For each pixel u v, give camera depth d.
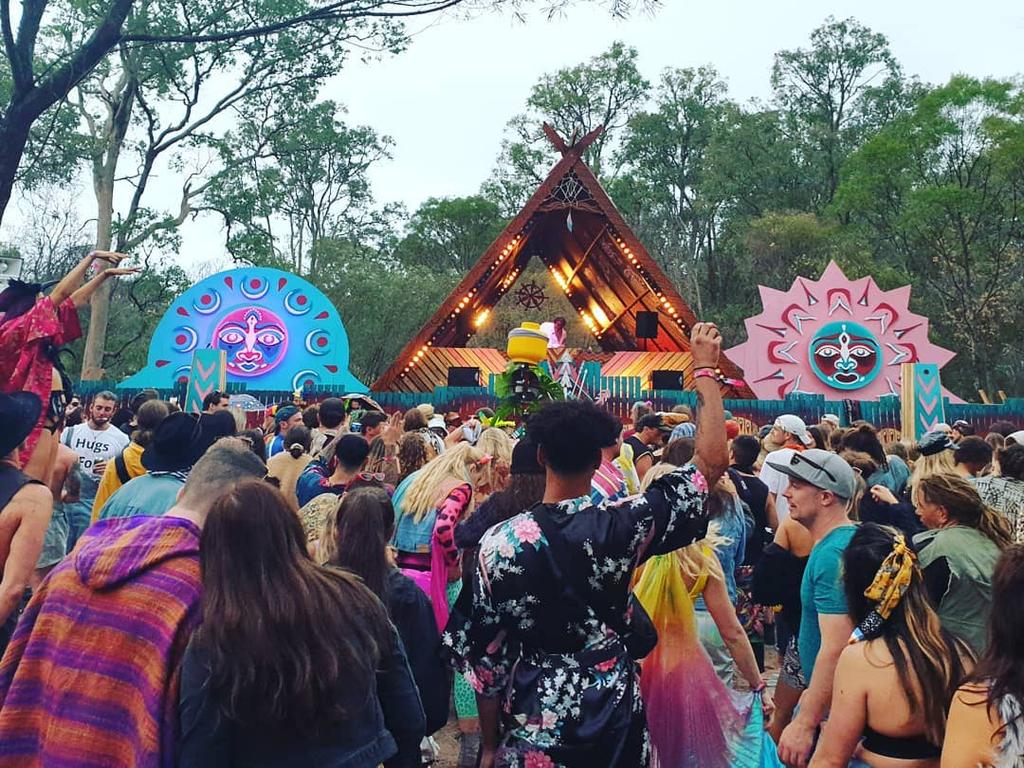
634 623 3.09
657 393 22.94
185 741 2.36
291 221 61.66
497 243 24.33
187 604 2.53
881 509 5.88
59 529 6.18
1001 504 5.75
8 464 3.98
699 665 3.87
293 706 2.36
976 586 4.27
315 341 23.53
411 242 65.62
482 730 4.08
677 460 5.52
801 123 60.31
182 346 23.19
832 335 24.91
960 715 2.60
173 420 4.66
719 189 54.19
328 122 40.50
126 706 2.48
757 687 4.23
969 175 42.84
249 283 23.53
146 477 4.59
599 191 24.08
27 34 10.94
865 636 3.26
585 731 2.80
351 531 3.98
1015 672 2.51
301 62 32.03
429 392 24.16
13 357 4.88
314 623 2.43
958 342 46.50
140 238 35.03
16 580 3.76
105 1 21.34
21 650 2.70
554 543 2.88
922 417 19.50
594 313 29.81
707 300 57.56
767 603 5.03
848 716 3.23
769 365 24.75
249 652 2.33
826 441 8.59
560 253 27.58
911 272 47.59
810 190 55.47
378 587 3.94
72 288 5.04
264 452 7.96
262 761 2.38
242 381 23.22
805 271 46.91
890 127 46.53
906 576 3.24
